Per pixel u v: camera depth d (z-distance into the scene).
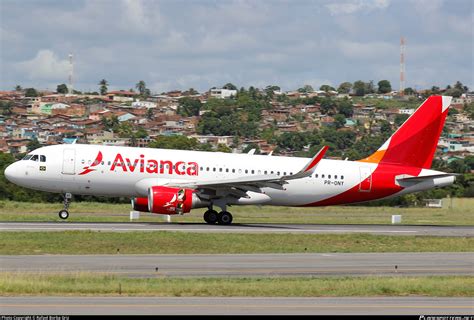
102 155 151.50
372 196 167.50
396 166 169.00
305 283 81.25
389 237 132.88
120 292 74.19
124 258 101.06
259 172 158.75
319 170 163.88
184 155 155.75
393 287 79.50
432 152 170.50
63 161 149.75
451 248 124.06
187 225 147.75
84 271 87.25
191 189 150.25
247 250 114.06
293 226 158.12
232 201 154.50
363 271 94.62
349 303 71.81
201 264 97.06
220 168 156.25
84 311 65.12
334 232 141.00
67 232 122.12
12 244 109.25
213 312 65.81
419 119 170.12
